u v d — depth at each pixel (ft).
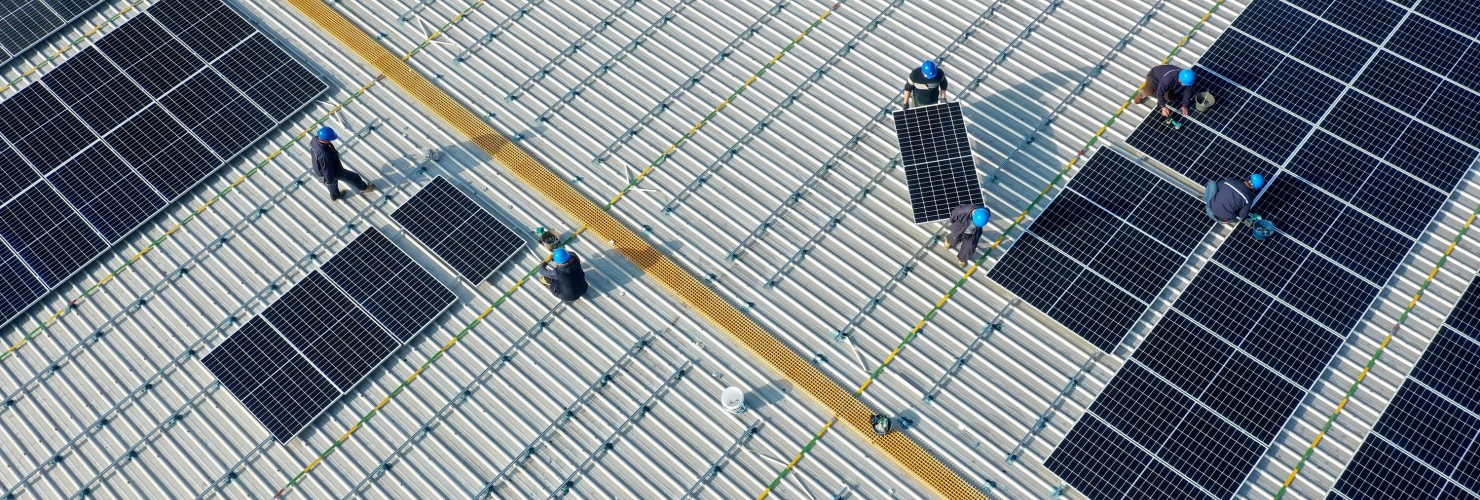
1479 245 78.74
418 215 84.84
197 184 88.84
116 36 97.50
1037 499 71.20
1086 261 78.84
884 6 94.99
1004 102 88.38
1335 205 80.53
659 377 77.25
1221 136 84.69
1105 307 76.89
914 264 80.64
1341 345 74.79
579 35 95.66
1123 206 81.20
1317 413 72.84
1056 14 93.25
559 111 91.20
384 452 75.77
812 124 88.28
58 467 76.54
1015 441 73.15
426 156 88.79
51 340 82.12
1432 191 80.79
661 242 83.25
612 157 88.07
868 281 79.92
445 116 91.35
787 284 80.33
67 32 100.17
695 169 86.63
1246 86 87.10
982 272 80.07
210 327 81.71
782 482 72.79
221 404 78.54
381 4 99.50
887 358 76.74
